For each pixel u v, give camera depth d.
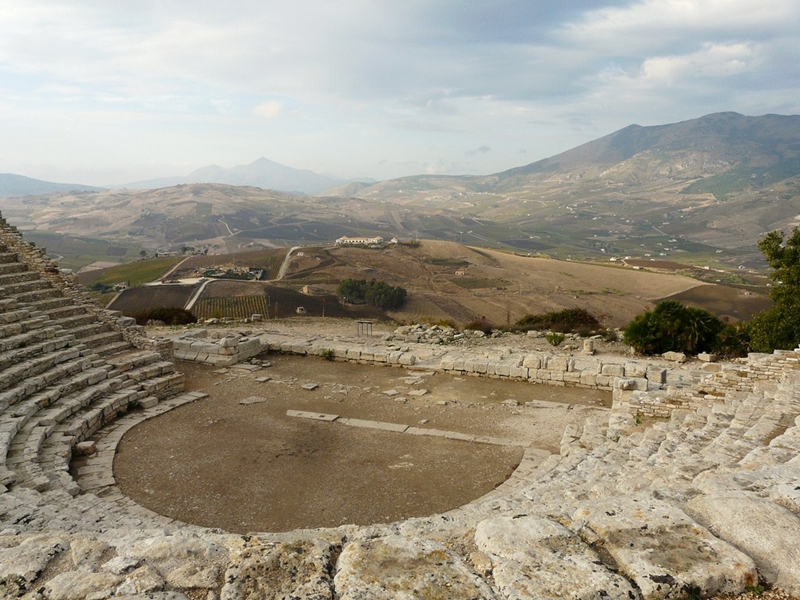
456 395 21.77
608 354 27.22
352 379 24.06
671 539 4.75
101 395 18.50
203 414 19.12
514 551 4.72
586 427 16.97
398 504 12.65
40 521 9.24
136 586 4.56
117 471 14.38
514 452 15.95
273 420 18.64
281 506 12.55
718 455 9.39
